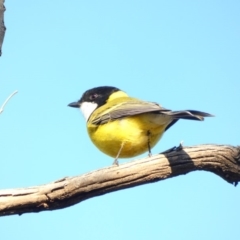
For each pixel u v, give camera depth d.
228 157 10.43
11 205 8.91
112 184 9.69
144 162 10.00
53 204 9.26
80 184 9.32
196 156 10.31
